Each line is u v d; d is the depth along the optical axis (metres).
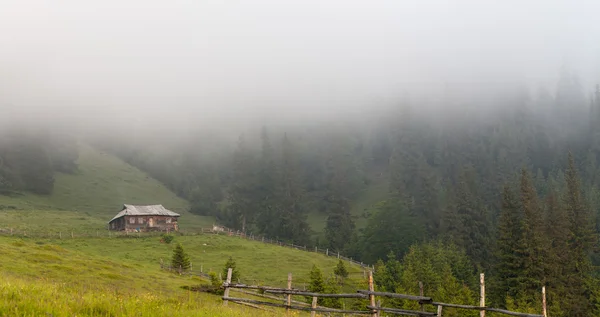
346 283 74.94
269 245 99.75
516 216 78.62
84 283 32.53
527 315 20.61
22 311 13.70
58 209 138.75
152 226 107.12
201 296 35.06
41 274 33.78
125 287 34.59
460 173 161.38
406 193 169.00
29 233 84.12
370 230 138.62
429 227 137.62
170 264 70.50
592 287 72.06
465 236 115.12
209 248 89.25
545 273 71.94
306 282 70.75
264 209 159.88
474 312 53.66
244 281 67.56
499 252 79.19
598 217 117.88
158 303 18.75
